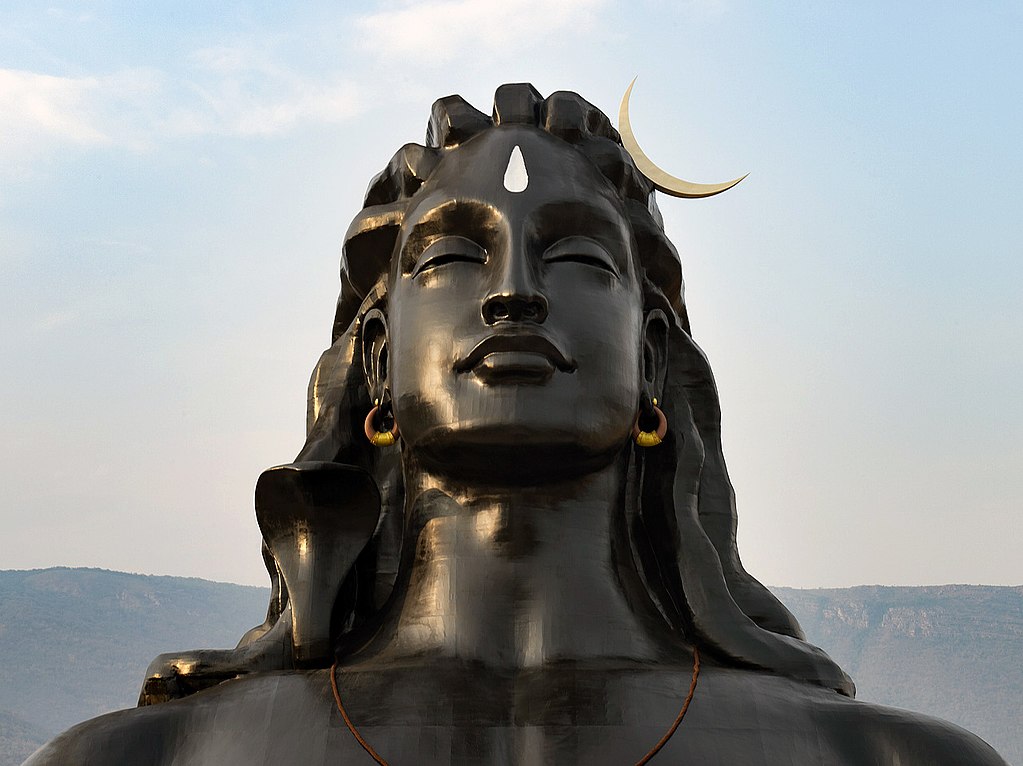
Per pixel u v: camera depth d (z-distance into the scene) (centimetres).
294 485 1012
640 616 1006
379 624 1023
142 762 905
